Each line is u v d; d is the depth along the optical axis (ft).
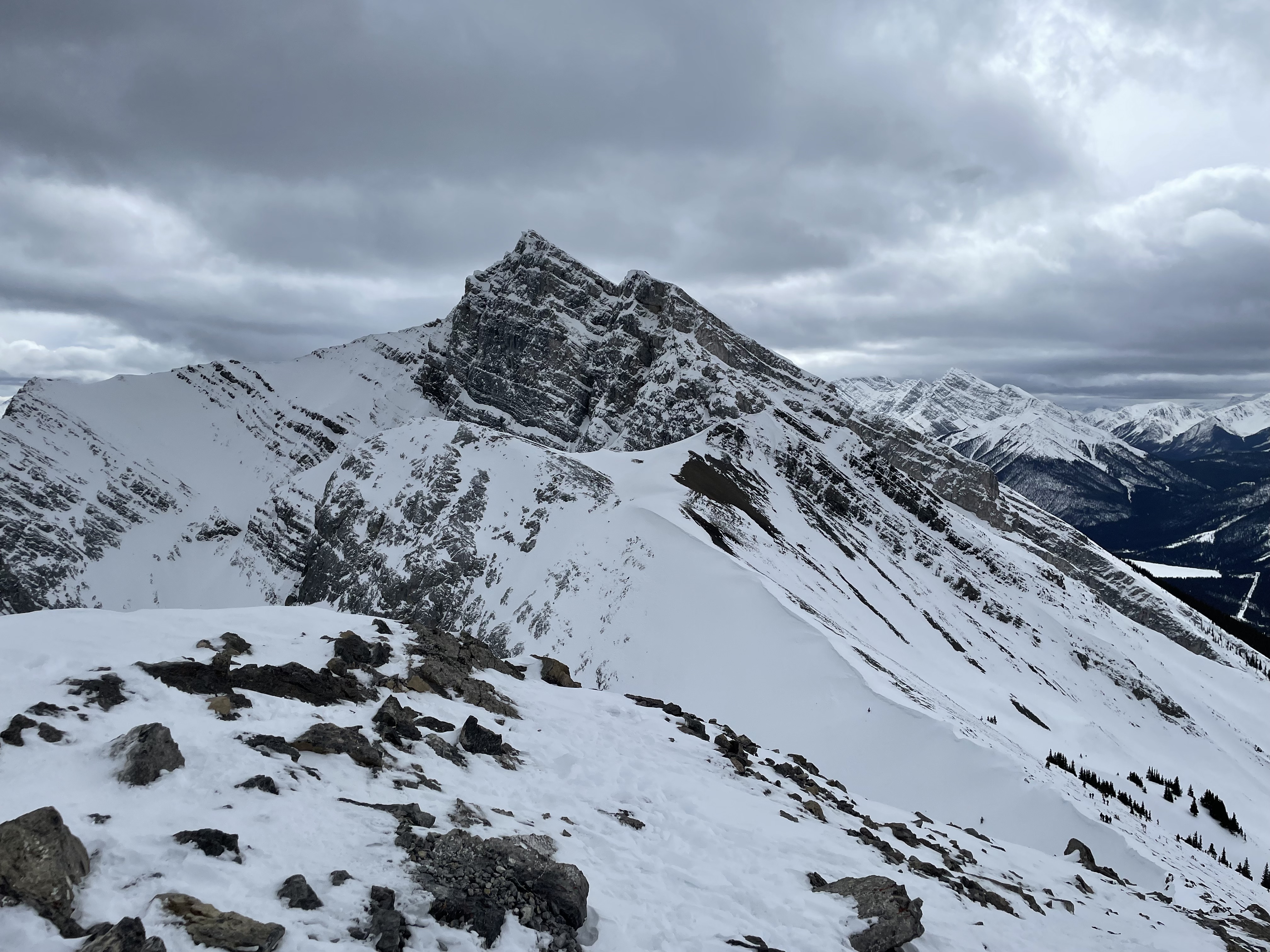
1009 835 142.72
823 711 192.85
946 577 474.08
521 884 38.83
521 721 73.31
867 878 51.55
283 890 33.32
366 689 64.49
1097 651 453.58
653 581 279.49
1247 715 469.16
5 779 35.88
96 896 30.04
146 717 46.03
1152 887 121.29
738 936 41.29
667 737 81.20
